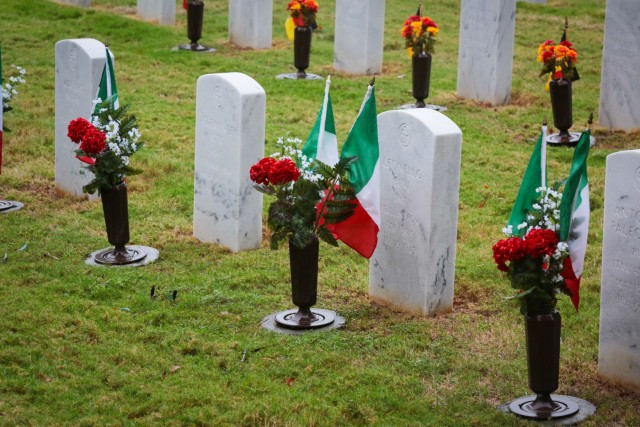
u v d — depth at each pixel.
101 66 12.91
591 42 22.69
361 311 10.10
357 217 9.52
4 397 8.05
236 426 7.68
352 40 19.83
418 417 7.89
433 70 20.45
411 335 9.44
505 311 10.05
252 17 21.77
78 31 22.95
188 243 12.02
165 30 23.22
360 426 7.76
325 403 8.02
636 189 8.03
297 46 19.33
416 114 9.67
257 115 11.38
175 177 14.32
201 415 7.80
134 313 9.88
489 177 14.25
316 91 18.56
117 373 8.52
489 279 10.84
